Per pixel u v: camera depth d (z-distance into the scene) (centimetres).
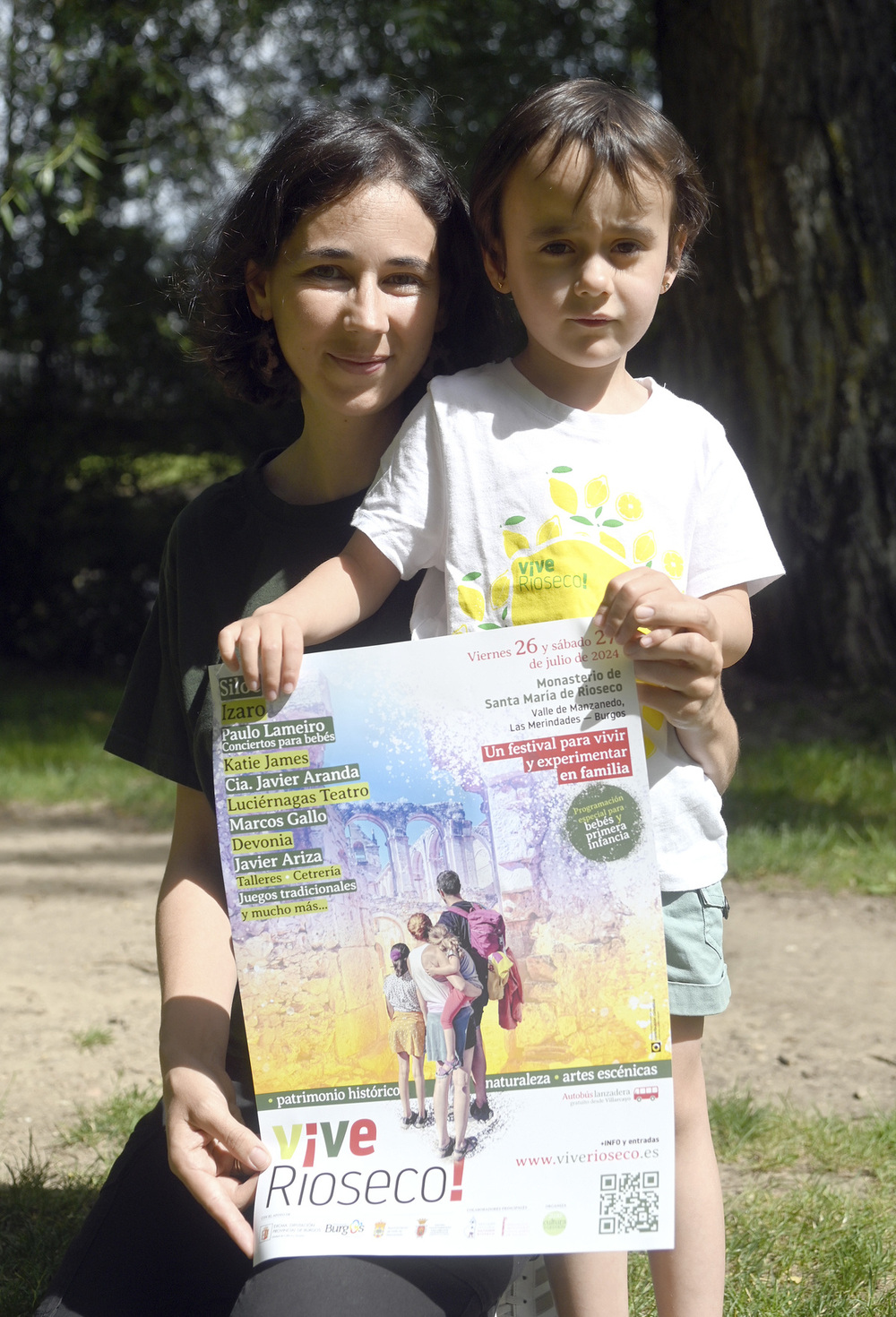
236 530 187
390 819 151
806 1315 235
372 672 151
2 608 1258
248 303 191
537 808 149
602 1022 148
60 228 1188
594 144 164
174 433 1263
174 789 733
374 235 171
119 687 1138
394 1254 144
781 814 619
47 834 660
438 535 173
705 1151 177
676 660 149
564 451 171
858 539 845
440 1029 150
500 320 195
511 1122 148
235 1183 154
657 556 168
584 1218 144
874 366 840
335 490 189
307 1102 151
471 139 970
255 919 152
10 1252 262
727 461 179
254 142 952
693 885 169
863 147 830
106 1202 175
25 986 436
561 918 149
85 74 966
